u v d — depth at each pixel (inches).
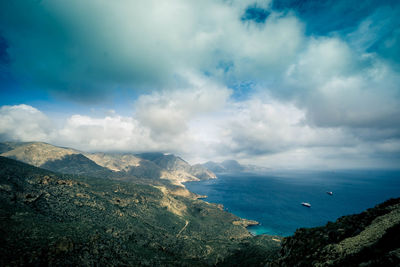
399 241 1337.4
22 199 3853.3
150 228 5561.0
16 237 2389.3
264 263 3412.9
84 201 5078.7
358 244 1656.0
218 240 6752.0
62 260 2413.9
